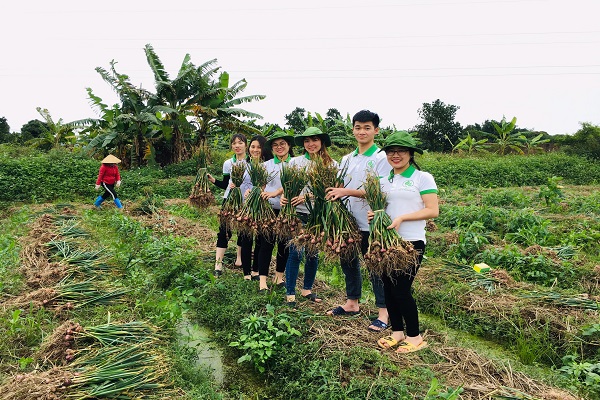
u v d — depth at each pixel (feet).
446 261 17.80
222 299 14.01
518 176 55.88
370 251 9.95
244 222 13.83
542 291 14.47
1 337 10.19
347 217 11.43
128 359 9.27
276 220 12.87
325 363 9.80
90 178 39.65
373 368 9.64
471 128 106.22
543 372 10.61
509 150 88.33
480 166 58.03
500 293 14.58
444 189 43.88
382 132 65.77
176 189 42.01
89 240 20.86
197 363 11.03
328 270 18.02
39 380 8.05
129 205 32.73
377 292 11.76
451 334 13.04
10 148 60.85
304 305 13.03
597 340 11.30
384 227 9.96
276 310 12.26
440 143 93.71
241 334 11.63
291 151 14.61
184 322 13.37
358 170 11.62
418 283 15.84
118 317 11.88
